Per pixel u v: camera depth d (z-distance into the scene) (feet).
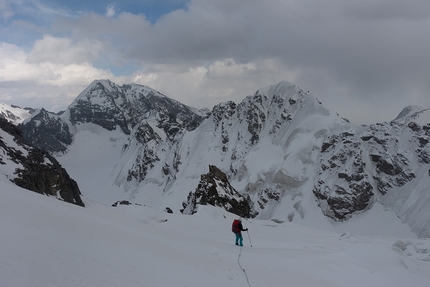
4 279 35.63
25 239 48.75
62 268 42.63
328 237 156.56
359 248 89.61
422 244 126.52
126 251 57.26
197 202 264.72
